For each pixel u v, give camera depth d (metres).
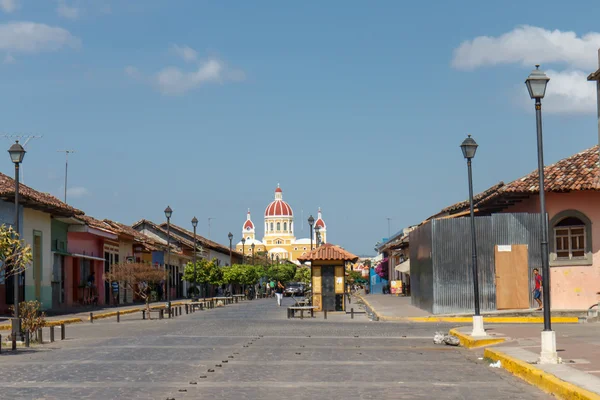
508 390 12.21
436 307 33.53
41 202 40.44
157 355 17.75
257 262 132.62
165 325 31.12
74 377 13.78
